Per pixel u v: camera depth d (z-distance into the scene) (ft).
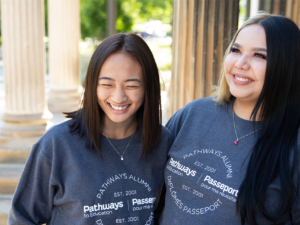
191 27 8.57
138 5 44.93
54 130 4.86
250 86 4.54
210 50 8.30
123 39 4.57
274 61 4.29
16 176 12.51
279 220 4.56
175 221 4.92
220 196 4.63
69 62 21.01
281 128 4.45
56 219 4.98
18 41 13.69
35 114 14.12
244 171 4.58
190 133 5.24
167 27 73.10
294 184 4.32
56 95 20.88
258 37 4.41
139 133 5.15
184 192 5.00
